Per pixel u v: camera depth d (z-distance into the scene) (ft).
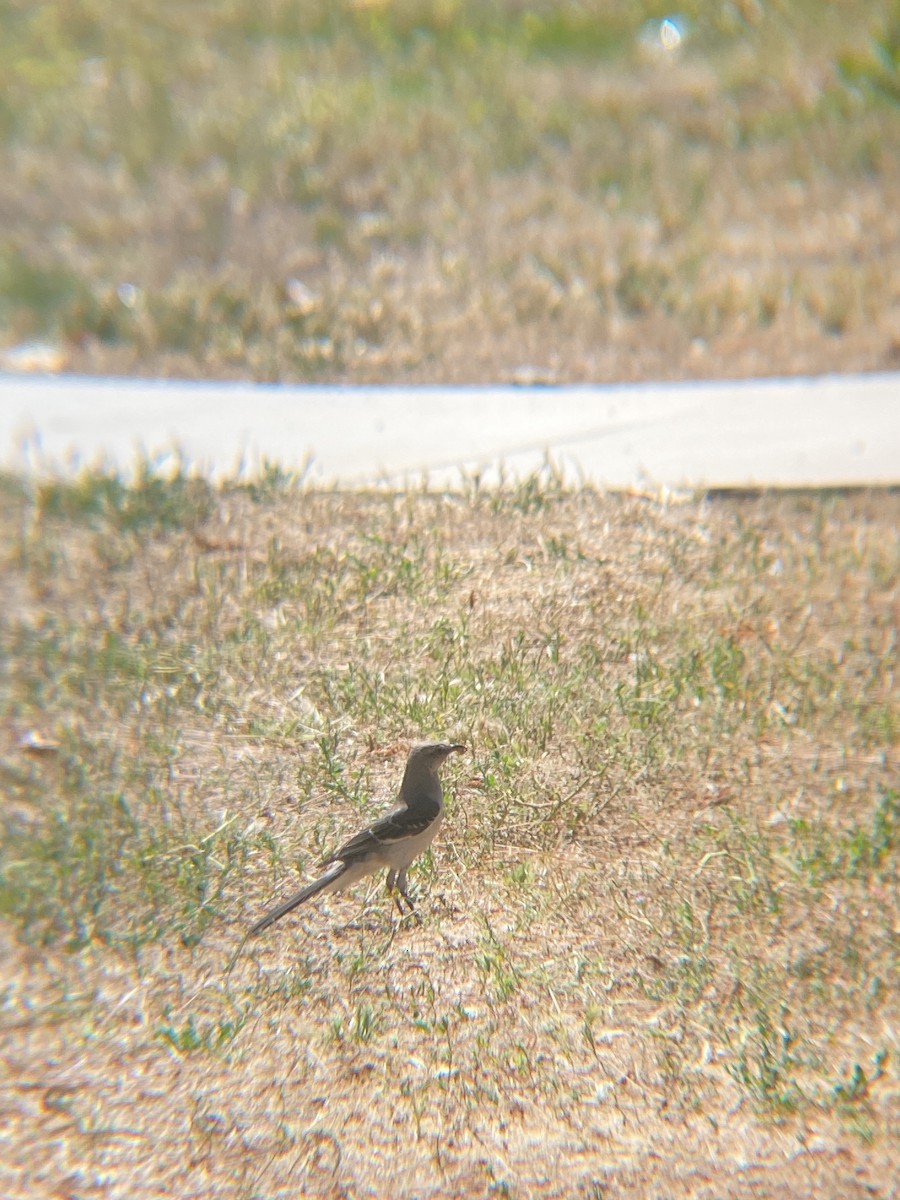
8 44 117.91
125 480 48.91
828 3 106.63
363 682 36.29
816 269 67.26
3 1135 24.71
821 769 33.65
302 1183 23.58
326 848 30.91
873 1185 23.21
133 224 77.51
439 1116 24.73
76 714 36.88
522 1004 26.99
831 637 38.88
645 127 87.56
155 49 112.37
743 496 46.83
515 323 62.39
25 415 55.11
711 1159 23.77
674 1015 26.66
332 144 85.61
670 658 37.29
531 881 30.01
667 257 69.15
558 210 75.87
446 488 47.50
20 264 72.38
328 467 49.62
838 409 53.31
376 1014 26.89
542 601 40.19
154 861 30.73
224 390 57.26
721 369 57.67
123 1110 25.13
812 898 29.43
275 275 69.00
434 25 112.98
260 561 43.34
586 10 113.60
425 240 72.49
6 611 41.91
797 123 86.28
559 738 34.42
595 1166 23.68
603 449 50.49
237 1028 26.58
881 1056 25.48
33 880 30.60
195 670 37.68
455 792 32.32
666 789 32.81
